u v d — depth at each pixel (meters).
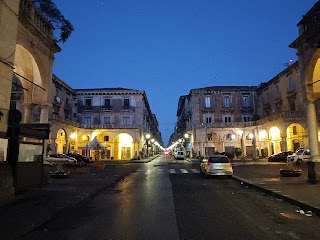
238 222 6.53
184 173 21.45
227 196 10.35
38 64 12.86
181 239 5.30
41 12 12.89
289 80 42.41
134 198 10.04
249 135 49.19
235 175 17.70
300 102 39.16
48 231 5.89
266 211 7.69
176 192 11.46
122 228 6.07
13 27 9.27
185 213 7.52
